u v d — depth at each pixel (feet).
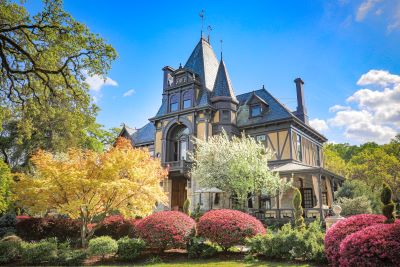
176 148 96.48
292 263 29.60
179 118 93.35
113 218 49.47
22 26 41.78
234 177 65.46
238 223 35.37
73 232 48.70
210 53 108.88
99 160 38.83
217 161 68.85
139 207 40.57
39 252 32.94
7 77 48.29
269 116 87.20
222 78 93.91
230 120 89.04
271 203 79.82
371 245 21.67
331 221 37.76
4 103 53.31
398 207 63.41
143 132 118.11
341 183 84.99
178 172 89.86
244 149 68.03
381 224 23.73
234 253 35.68
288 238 31.22
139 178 38.75
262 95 95.04
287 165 78.07
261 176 65.87
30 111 54.65
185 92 95.14
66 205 37.06
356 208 63.31
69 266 31.99
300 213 51.72
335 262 25.34
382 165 120.67
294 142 84.33
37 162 37.40
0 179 47.57
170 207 91.61
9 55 47.09
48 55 46.65
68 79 50.34
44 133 92.32
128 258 33.60
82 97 52.03
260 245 32.71
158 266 30.37
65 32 43.11
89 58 45.75
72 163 38.06
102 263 32.96
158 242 34.94
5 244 33.96
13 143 93.86
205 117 88.74
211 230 35.37
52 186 35.63
